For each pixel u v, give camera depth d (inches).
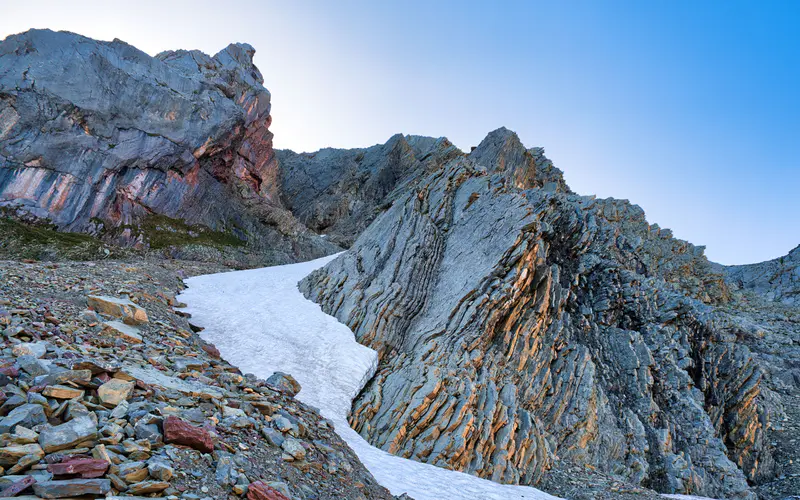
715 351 1886.1
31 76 1905.8
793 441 1784.0
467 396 1021.2
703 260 3216.0
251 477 367.2
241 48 3095.5
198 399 456.8
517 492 797.2
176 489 307.3
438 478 749.9
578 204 2448.3
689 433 1473.9
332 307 1397.6
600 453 1272.1
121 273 1254.9
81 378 367.2
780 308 3206.2
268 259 2437.3
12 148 1819.6
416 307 1348.4
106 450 304.2
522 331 1386.6
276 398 588.4
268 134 3026.6
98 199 1987.0
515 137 3309.5
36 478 262.8
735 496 1312.7
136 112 2175.2
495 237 1454.2
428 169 3316.9
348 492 455.2
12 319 526.9
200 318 1195.3
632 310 1856.5
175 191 2292.1
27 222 1781.5
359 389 1047.0
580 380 1411.2
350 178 3538.4
